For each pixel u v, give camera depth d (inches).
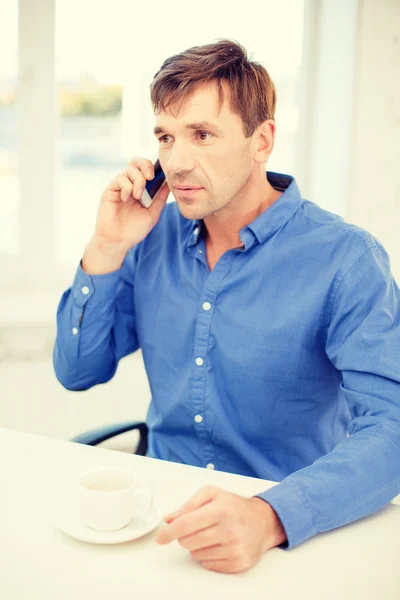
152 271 53.0
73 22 84.4
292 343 45.8
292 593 27.1
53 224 87.7
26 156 85.4
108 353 54.6
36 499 34.2
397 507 36.0
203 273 50.0
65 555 29.2
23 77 83.9
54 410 77.5
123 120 87.9
